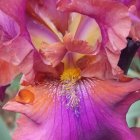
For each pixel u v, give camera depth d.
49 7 0.29
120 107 0.28
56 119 0.28
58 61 0.28
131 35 0.28
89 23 0.29
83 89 0.29
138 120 0.45
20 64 0.27
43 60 0.28
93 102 0.29
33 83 0.28
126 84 0.28
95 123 0.28
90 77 0.29
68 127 0.28
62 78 0.29
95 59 0.28
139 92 0.28
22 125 0.28
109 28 0.27
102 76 0.28
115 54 0.27
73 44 0.28
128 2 0.28
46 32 0.30
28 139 0.28
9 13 0.26
